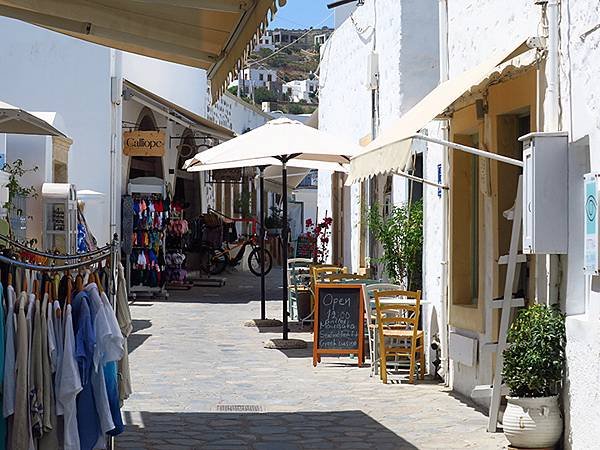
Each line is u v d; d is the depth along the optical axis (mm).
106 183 20406
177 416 8930
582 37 6641
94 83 20406
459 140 10055
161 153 22141
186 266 27734
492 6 8930
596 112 6402
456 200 10094
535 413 6949
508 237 8797
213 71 7355
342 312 12016
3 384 5379
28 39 20344
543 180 6914
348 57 17688
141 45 7051
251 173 29969
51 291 5844
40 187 14547
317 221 21922
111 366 6328
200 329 15867
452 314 10016
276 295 23109
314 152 12789
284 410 9227
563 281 7086
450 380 10375
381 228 12953
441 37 10539
